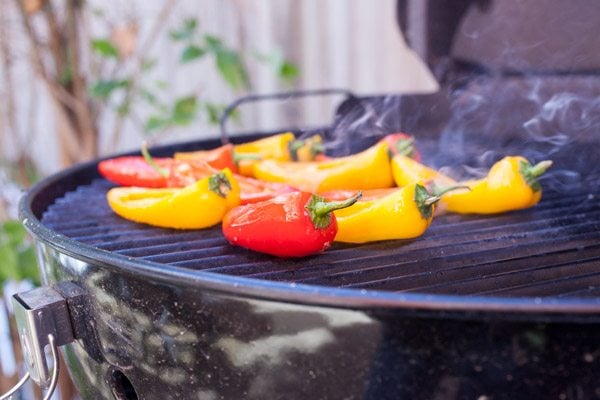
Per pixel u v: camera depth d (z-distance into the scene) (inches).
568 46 34.0
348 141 37.4
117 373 25.5
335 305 21.0
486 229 26.8
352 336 21.4
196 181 29.3
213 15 55.3
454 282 23.9
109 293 23.8
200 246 26.5
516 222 27.6
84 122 48.9
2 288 44.7
